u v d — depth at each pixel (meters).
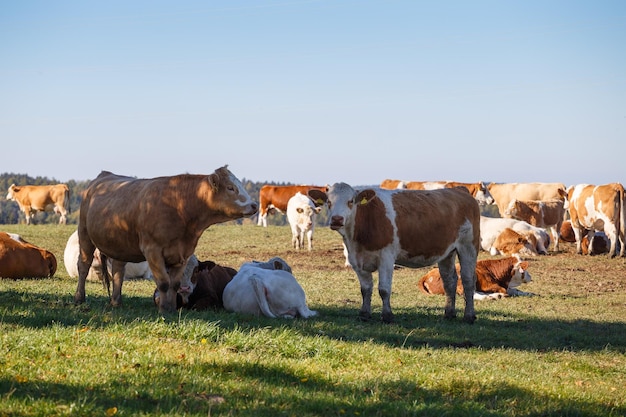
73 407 6.19
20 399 6.38
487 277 19.72
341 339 11.09
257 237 34.12
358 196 13.58
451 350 11.34
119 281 13.67
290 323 12.15
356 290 19.88
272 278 13.05
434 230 14.16
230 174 12.59
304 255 28.67
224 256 28.05
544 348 12.48
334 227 13.41
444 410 7.48
